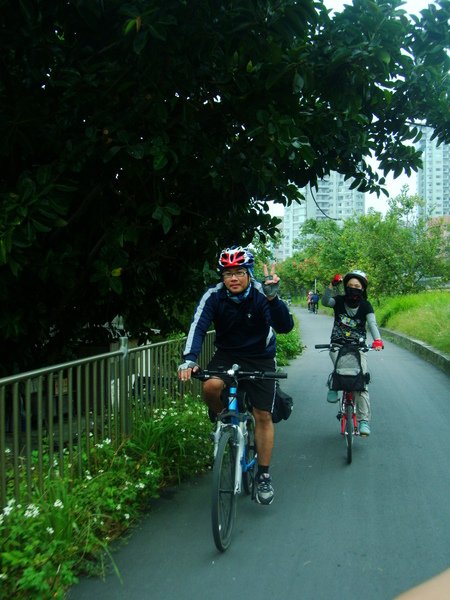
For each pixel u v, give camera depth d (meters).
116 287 5.32
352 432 6.02
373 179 7.96
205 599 3.29
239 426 4.25
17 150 5.09
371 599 3.27
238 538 4.12
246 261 4.33
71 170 4.97
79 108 4.98
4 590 3.13
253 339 4.55
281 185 6.43
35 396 4.30
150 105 4.76
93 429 4.80
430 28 6.08
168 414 5.98
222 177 5.69
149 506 4.77
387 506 4.74
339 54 4.91
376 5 5.02
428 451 6.39
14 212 4.52
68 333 6.47
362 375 6.24
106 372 5.06
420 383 11.26
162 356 6.39
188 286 6.93
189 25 4.41
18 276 4.75
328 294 6.83
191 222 6.45
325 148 6.61
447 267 30.97
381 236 31.36
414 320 21.55
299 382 11.52
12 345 5.70
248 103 5.30
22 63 4.95
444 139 7.82
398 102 7.43
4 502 3.58
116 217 5.52
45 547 3.44
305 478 5.51
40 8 4.55
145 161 5.17
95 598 3.31
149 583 3.47
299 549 3.93
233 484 4.14
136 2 4.36
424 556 3.81
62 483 4.01
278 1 4.48
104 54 5.00
